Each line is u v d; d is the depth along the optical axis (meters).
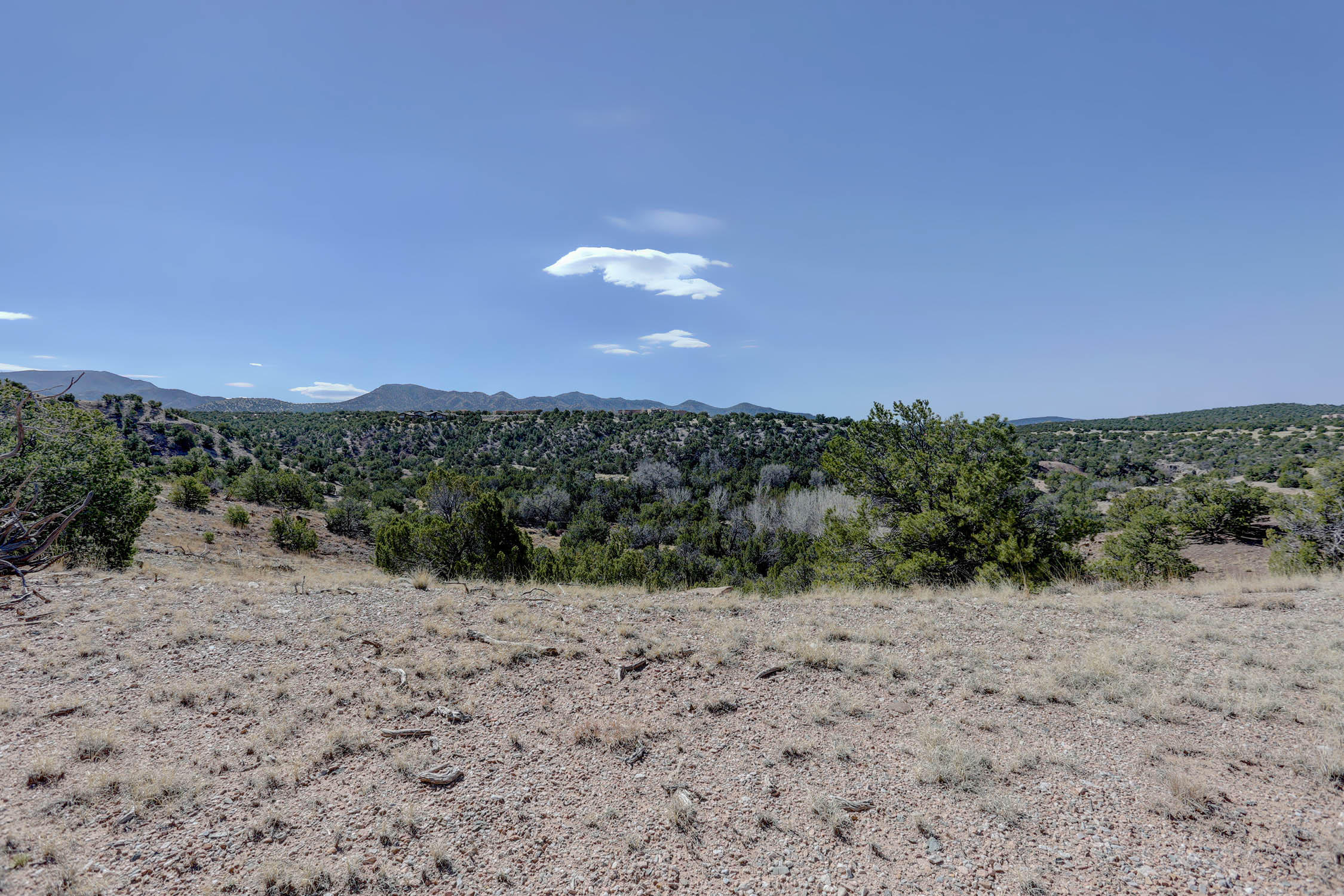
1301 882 3.24
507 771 4.57
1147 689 5.79
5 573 6.77
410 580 11.51
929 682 6.25
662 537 41.00
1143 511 21.20
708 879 3.45
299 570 19.55
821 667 6.73
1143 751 4.70
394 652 6.81
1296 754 4.48
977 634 7.90
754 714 5.59
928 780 4.41
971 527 13.45
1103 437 110.25
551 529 49.50
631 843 3.74
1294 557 17.75
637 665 6.66
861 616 9.03
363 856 3.57
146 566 12.77
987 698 5.80
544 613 8.80
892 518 15.03
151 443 65.75
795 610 9.49
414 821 3.91
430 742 4.92
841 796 4.24
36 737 4.68
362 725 5.14
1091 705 5.55
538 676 6.35
